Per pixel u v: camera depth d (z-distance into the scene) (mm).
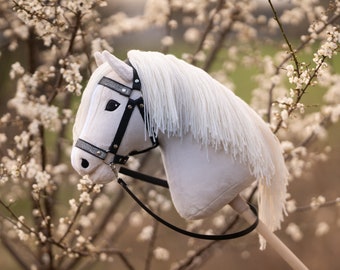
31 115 4734
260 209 3383
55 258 4688
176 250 7527
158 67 2971
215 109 2986
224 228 5113
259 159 3062
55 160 5777
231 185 3061
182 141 3037
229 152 3027
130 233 7742
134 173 3197
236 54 5973
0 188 6262
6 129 5754
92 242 5414
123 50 7605
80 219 5281
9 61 6422
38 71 4480
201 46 5328
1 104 6328
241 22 5781
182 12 6332
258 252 7926
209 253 5535
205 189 3039
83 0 3912
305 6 4953
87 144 2957
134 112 2949
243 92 8555
